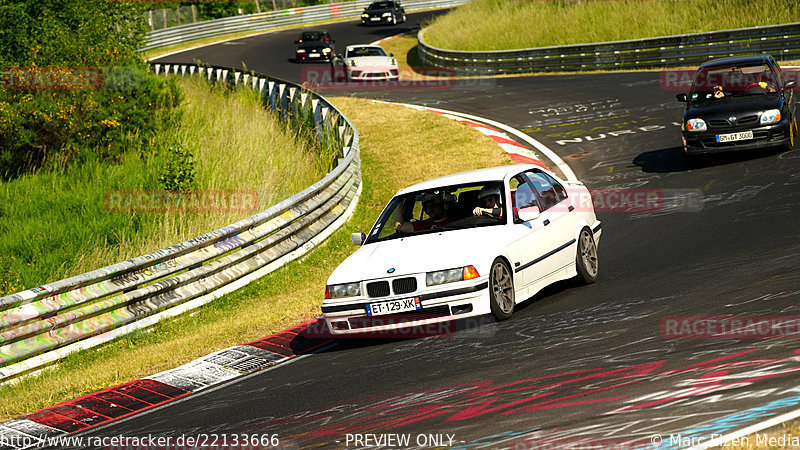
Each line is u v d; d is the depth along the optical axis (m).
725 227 18.36
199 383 12.87
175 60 77.94
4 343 15.02
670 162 27.03
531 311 13.80
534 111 39.91
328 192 24.14
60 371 15.40
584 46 52.56
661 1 59.34
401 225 14.58
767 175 22.81
